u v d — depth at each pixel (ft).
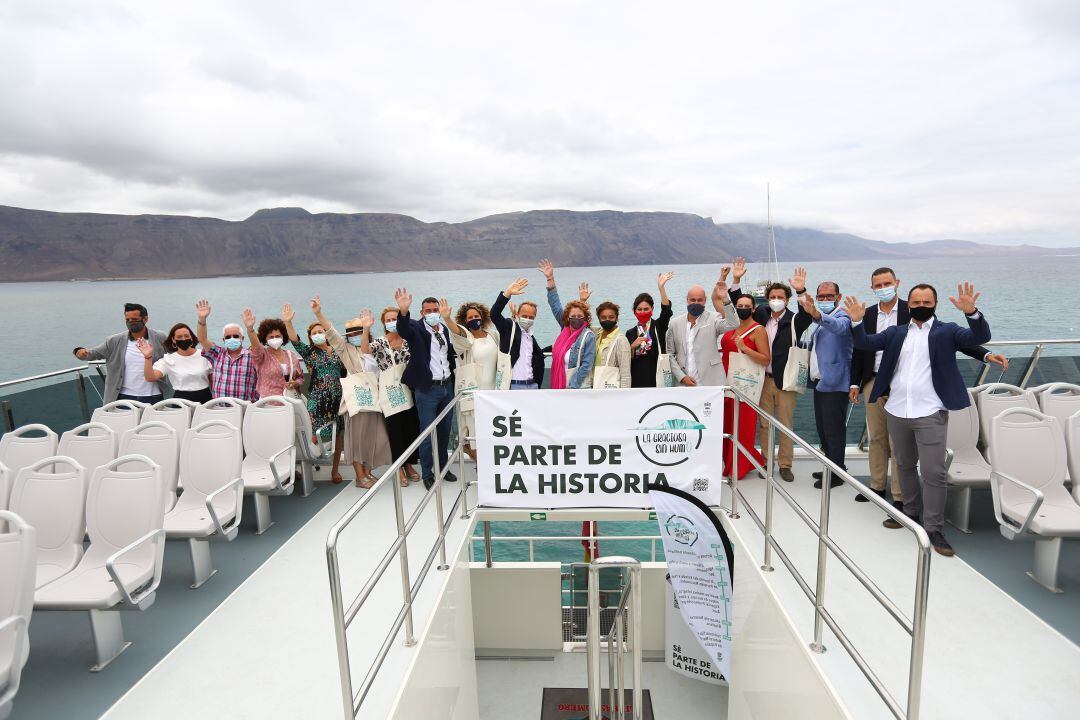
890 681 9.03
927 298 12.39
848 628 10.27
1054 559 11.50
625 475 13.12
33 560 8.75
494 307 17.93
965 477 13.75
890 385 13.38
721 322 16.66
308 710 9.09
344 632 7.01
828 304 15.43
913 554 13.04
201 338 19.21
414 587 9.74
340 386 18.34
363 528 15.30
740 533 12.57
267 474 15.75
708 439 12.89
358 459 17.33
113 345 19.44
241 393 18.58
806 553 12.92
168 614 11.89
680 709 14.57
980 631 10.37
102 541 11.54
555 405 13.02
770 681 10.57
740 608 12.34
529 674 16.02
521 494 13.42
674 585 13.32
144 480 11.53
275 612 11.77
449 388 17.48
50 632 11.46
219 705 9.32
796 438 9.64
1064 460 12.67
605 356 16.58
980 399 15.06
